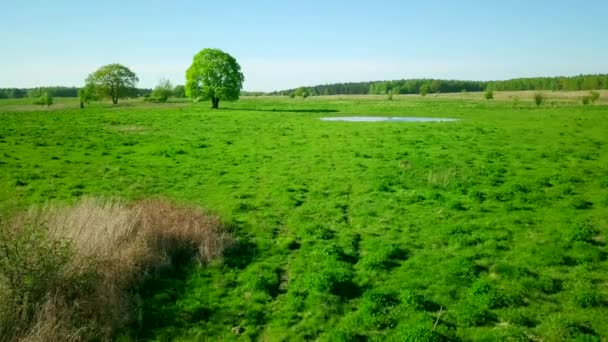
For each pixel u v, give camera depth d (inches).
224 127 1957.4
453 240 604.4
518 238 612.7
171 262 527.5
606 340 374.9
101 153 1248.2
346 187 905.5
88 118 2338.8
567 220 676.7
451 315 423.5
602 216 692.7
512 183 886.4
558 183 902.4
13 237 421.1
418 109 3134.8
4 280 380.2
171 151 1291.8
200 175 1016.9
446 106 3373.5
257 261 554.3
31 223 460.8
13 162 1078.4
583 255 543.5
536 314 420.2
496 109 2908.5
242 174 1029.8
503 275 497.0
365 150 1325.0
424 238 624.1
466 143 1432.1
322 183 943.0
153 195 834.8
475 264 530.3
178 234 564.7
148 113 2726.4
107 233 509.4
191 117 2436.0
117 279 450.3
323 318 422.3
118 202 635.5
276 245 605.3
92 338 374.6
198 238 571.2
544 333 388.2
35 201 764.0
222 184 936.3
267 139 1584.6
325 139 1569.9
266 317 427.8
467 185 895.1
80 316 390.0
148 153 1267.2
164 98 4682.6
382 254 556.4
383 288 478.0
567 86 7012.8
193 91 3316.9
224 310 436.1
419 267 528.7
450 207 750.5
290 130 1852.9
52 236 450.9
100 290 417.1
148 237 536.1
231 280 498.3
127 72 4581.7
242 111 2972.4
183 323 411.2
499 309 430.6
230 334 398.6
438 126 1909.4
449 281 489.7
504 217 697.6
